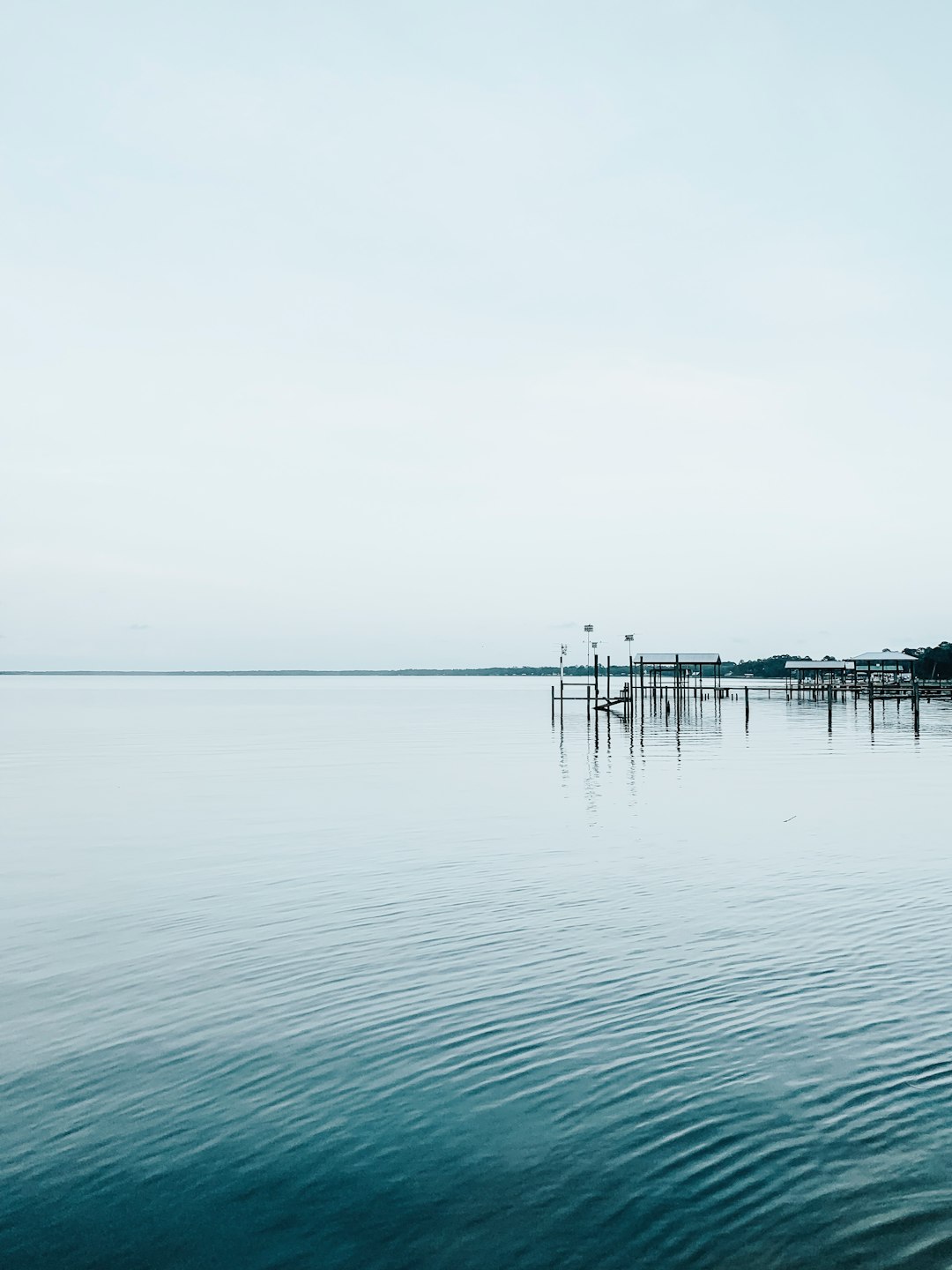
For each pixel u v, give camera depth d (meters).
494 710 107.12
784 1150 7.29
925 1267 6.00
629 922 13.78
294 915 14.44
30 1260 6.21
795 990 10.66
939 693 93.12
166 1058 9.12
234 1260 6.23
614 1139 7.54
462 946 12.63
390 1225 6.56
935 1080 8.31
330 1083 8.57
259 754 46.00
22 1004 10.62
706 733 61.22
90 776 35.81
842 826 22.61
